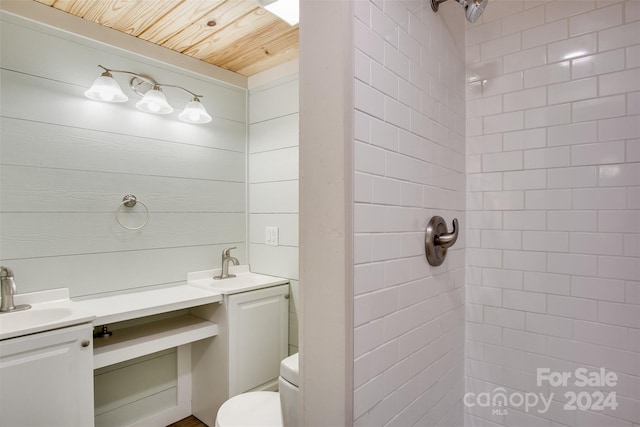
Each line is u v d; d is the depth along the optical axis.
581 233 1.34
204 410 2.04
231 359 1.90
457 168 1.51
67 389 1.31
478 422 1.58
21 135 1.55
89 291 1.75
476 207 1.58
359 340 0.89
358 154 0.89
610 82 1.28
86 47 1.74
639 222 1.23
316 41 0.90
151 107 1.88
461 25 1.57
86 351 1.37
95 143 1.77
